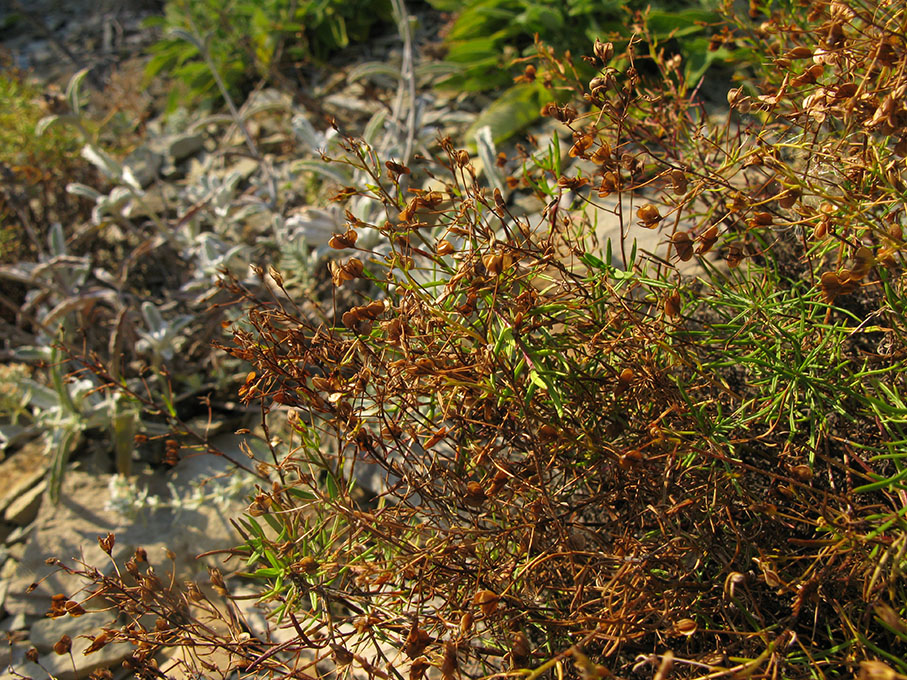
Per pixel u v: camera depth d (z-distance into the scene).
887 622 0.23
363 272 0.28
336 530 0.29
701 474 0.28
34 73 0.92
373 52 0.76
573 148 0.27
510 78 0.62
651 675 0.29
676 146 0.36
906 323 0.28
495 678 0.27
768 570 0.24
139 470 0.47
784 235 0.35
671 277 0.37
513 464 0.28
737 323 0.31
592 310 0.29
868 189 0.29
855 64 0.27
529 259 0.30
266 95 0.74
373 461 0.30
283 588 0.29
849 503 0.25
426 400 0.33
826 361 0.29
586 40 0.57
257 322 0.29
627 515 0.29
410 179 0.52
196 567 0.41
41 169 0.61
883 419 0.28
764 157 0.27
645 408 0.29
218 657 0.35
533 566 0.27
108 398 0.47
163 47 0.79
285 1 0.76
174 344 0.52
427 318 0.28
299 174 0.64
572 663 0.28
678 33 0.52
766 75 0.38
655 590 0.27
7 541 0.46
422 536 0.32
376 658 0.28
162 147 0.73
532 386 0.27
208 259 0.51
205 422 0.48
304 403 0.29
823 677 0.24
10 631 0.41
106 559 0.42
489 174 0.44
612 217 0.43
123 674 0.38
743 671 0.22
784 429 0.30
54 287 0.53
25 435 0.53
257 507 0.28
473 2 0.63
